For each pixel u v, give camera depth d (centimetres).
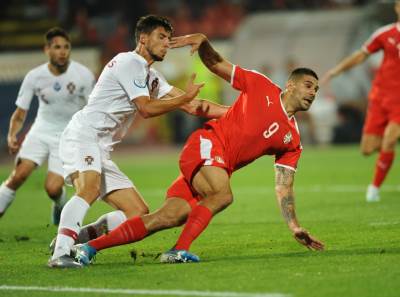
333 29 9781
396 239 3219
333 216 4100
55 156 3944
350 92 9538
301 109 2902
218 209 2803
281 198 2945
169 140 10581
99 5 11669
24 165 3903
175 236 3559
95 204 5019
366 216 4028
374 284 2366
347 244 3153
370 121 4847
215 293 2308
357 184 5803
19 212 4753
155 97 3048
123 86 2847
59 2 11475
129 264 2825
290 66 9494
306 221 3953
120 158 9050
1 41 10906
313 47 9781
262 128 2858
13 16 11344
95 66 10812
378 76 4812
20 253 3198
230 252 3072
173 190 2880
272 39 10031
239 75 2875
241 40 10244
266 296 2253
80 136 2931
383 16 9588
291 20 10138
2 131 9994
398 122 4684
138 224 2806
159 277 2556
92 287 2452
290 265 2697
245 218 4175
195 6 11781
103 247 2823
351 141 9731
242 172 7288
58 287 2472
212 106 3028
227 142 2861
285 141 2908
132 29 11412
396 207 4356
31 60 10750
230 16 11394
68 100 3944
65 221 2820
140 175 7025
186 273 2598
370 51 4791
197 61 10138
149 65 2886
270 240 3347
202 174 2817
